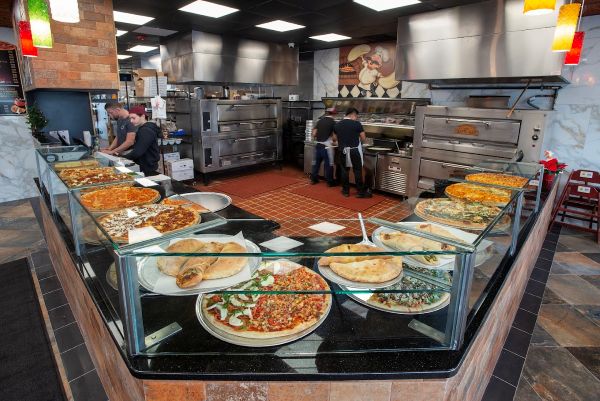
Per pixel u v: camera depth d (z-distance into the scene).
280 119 7.45
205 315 1.32
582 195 4.23
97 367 2.03
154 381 1.12
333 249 1.48
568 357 2.27
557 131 4.54
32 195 5.74
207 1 4.40
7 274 3.27
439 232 1.49
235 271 1.29
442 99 5.55
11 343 2.35
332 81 7.49
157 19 5.34
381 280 1.34
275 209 5.09
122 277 1.08
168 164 6.07
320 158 6.41
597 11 3.92
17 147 5.52
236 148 6.79
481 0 4.20
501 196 2.02
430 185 5.14
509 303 2.14
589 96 4.25
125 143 4.49
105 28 4.26
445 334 1.23
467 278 1.14
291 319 1.29
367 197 5.76
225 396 1.14
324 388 1.14
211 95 7.05
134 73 6.47
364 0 4.33
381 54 6.51
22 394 1.95
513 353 2.29
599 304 2.87
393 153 5.68
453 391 1.22
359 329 1.29
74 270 2.01
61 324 2.54
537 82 4.38
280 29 5.89
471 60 4.42
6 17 5.67
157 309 1.38
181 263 1.31
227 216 2.08
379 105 6.63
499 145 4.41
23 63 5.00
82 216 1.81
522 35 3.98
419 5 4.44
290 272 1.46
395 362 1.16
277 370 1.12
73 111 5.14
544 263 3.57
